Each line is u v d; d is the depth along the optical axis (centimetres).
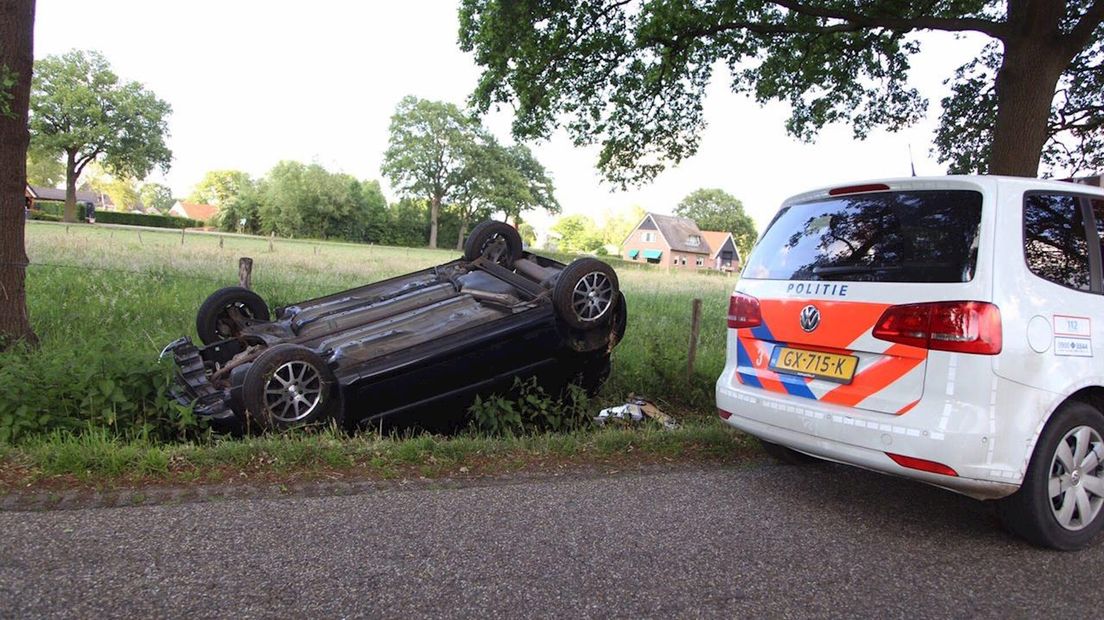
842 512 399
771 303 430
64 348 562
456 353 544
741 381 445
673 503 402
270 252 2841
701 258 10506
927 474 339
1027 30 864
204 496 373
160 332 837
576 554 327
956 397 336
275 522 344
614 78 1203
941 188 375
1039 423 341
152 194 15438
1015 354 336
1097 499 366
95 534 318
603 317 585
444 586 291
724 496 418
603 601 286
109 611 257
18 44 568
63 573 281
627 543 342
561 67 1138
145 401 517
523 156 10788
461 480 425
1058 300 358
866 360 371
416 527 348
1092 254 387
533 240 13512
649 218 10169
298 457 429
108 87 8394
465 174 10100
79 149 8175
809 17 1150
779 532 365
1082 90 1223
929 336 344
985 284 340
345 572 297
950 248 356
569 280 566
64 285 1095
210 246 3003
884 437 351
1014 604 299
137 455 406
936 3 1134
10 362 507
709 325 1216
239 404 494
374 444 463
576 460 477
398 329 562
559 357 588
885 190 401
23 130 584
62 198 11456
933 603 297
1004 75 891
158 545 311
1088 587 318
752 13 1122
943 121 1283
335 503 373
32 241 2203
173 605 263
